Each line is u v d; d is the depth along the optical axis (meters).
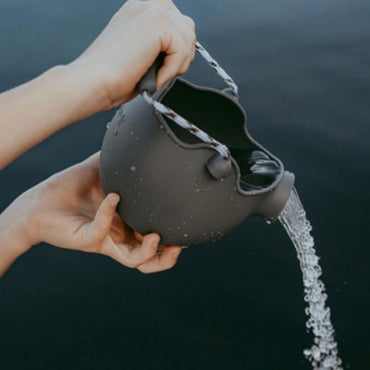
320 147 3.21
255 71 3.82
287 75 3.79
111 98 0.76
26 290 2.59
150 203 0.96
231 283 2.62
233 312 2.50
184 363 2.32
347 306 2.48
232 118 1.04
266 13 4.56
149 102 0.78
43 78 0.72
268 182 1.05
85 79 0.72
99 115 3.49
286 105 3.51
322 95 3.61
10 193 2.94
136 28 0.76
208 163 0.92
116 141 0.99
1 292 2.58
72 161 3.12
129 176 0.96
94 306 2.54
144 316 2.50
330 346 2.01
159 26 0.77
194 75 3.67
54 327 2.46
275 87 3.67
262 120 3.40
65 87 0.71
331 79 3.76
